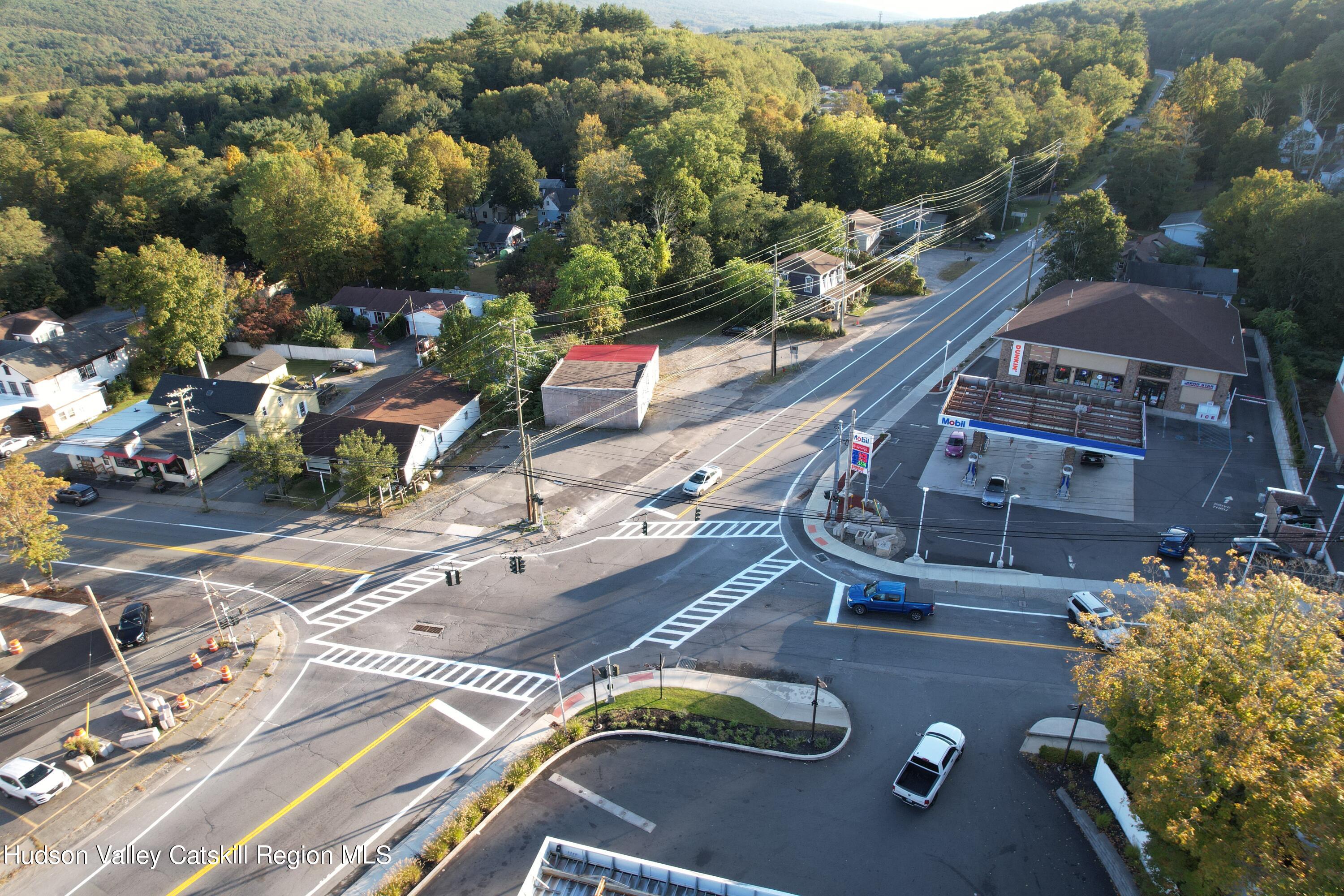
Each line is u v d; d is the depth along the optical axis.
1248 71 118.00
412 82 157.38
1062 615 38.78
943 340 75.62
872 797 29.27
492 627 39.84
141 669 38.00
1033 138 123.12
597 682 35.69
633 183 90.69
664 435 59.84
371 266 94.75
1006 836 27.53
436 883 26.59
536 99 139.00
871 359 72.06
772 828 28.03
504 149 121.00
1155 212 104.31
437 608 41.56
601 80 139.38
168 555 47.47
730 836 27.77
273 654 38.62
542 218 124.00
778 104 122.50
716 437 59.25
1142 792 22.55
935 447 56.03
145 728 33.94
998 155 109.19
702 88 124.00
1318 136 99.50
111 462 57.00
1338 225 61.84
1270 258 67.31
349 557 46.53
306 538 48.69
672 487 52.59
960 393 54.69
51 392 65.25
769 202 95.56
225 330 78.31
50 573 44.69
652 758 31.56
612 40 156.88
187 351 72.94
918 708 33.47
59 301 93.44
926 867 26.38
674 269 84.75
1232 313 61.06
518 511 50.66
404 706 34.78
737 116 104.19
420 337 80.81
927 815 28.41
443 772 31.11
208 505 53.19
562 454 57.59
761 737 32.03
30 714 35.50
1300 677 21.28
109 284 72.94
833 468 53.91
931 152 109.25
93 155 109.50
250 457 51.56
